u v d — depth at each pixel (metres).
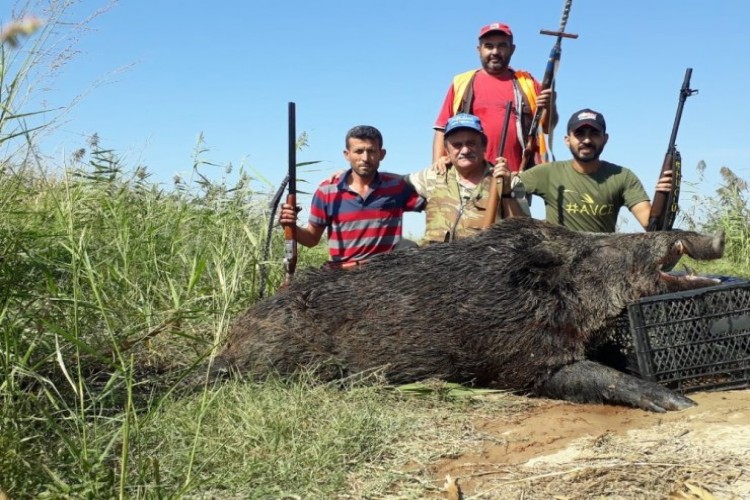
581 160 4.87
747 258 6.75
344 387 3.79
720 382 3.67
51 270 3.65
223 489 2.86
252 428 3.16
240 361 3.92
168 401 3.47
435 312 3.86
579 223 4.95
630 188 4.92
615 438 3.17
